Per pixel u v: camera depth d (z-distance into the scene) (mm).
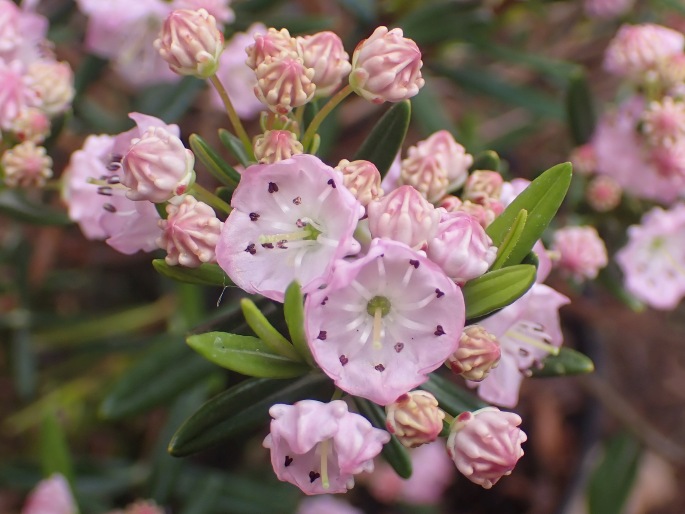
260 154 137
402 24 206
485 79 220
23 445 243
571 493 234
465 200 150
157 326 250
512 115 273
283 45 140
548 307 148
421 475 234
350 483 130
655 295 188
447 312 129
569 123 201
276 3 203
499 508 247
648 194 190
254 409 143
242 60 189
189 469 211
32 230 229
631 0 231
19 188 176
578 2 235
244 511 209
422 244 131
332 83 143
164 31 143
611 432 274
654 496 273
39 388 240
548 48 256
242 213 133
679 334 263
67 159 222
